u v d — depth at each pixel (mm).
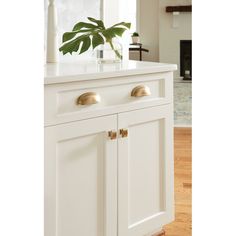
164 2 10352
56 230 1790
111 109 1979
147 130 2221
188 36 10320
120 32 2432
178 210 2889
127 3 3152
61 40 2607
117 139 2029
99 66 2178
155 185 2299
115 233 2061
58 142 1771
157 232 2441
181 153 4383
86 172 1904
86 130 1870
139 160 2188
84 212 1911
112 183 2021
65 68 2051
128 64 2307
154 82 2234
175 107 6891
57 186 1781
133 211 2172
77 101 1826
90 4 2809
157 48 10906
